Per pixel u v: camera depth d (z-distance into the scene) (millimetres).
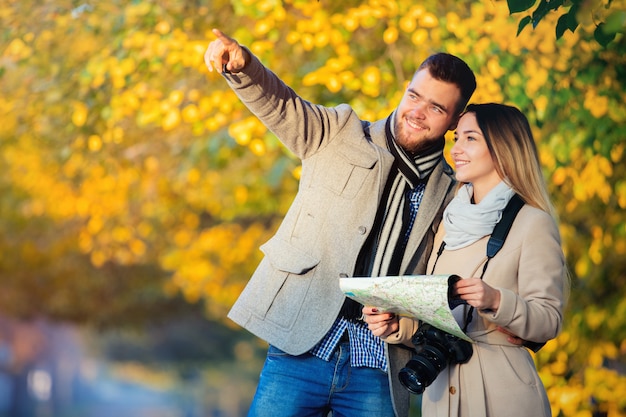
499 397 4930
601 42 6516
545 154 8812
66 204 16016
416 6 8664
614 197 9578
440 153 5598
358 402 5531
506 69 8523
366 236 5410
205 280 16688
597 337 9656
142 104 10047
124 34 9836
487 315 4770
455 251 5180
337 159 5516
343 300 5387
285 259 5445
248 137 9039
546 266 4926
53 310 26906
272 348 5605
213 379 58844
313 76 8812
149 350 64812
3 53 10266
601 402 9508
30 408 62438
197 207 16234
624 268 10070
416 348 5207
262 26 9023
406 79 9492
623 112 8656
